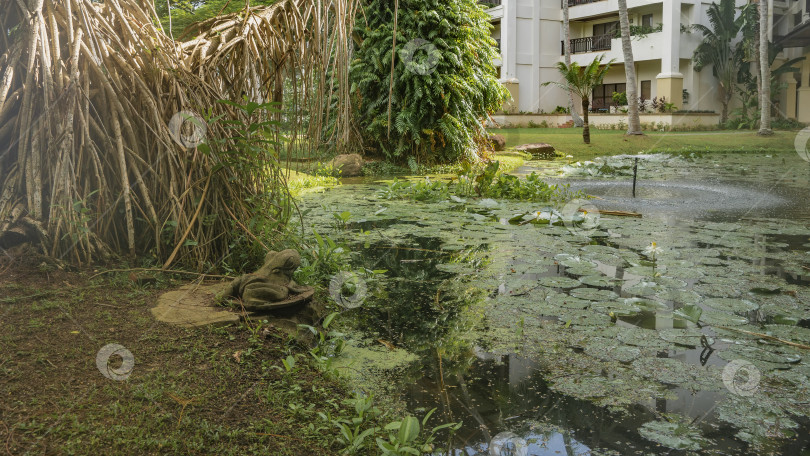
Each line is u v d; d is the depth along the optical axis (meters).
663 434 1.76
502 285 3.39
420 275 3.61
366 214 5.89
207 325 2.28
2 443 1.40
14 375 1.73
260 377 1.96
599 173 10.65
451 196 6.95
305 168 9.09
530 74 26.19
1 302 2.26
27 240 2.75
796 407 1.94
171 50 3.21
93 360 1.88
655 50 23.98
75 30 3.10
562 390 2.06
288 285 2.59
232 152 3.17
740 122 23.48
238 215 3.28
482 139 12.28
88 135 2.88
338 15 3.55
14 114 2.96
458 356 2.37
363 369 2.23
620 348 2.44
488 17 11.59
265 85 3.78
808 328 2.66
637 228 5.18
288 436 1.64
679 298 3.12
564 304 3.02
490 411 1.92
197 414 1.67
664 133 20.78
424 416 1.88
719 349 2.43
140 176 2.99
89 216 2.89
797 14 25.50
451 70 10.63
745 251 4.25
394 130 10.62
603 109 26.36
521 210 6.23
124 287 2.61
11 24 3.01
